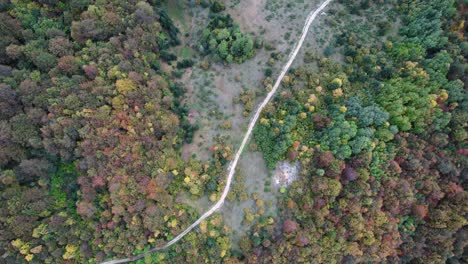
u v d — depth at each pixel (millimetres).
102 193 58938
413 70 65250
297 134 62469
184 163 62031
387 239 61281
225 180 62188
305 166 61688
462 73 65562
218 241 59188
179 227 58938
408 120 62406
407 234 64875
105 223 57031
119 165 57562
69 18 64500
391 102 63188
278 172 63125
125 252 57250
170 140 60500
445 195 65375
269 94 66875
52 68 60531
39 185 59438
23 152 57594
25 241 55875
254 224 61156
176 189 60750
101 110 57875
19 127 55844
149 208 55781
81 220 59375
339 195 60438
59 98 57688
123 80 59281
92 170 56531
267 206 61938
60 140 56219
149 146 58656
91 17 63094
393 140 62625
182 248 58938
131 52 63375
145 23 65188
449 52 66625
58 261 57250
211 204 61719
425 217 66000
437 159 64062
